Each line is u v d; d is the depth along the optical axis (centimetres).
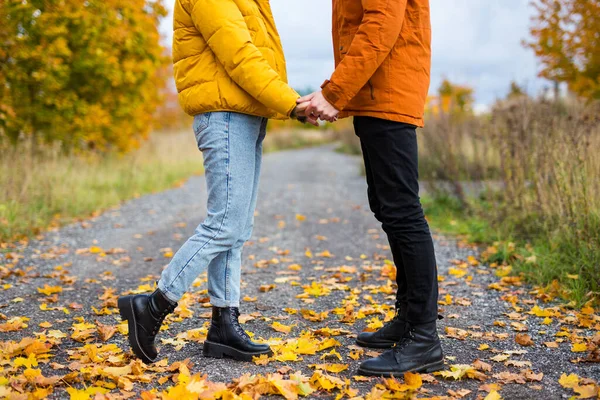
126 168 1114
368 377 240
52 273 445
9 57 901
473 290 393
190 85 251
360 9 241
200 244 248
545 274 400
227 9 238
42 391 215
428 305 245
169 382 237
